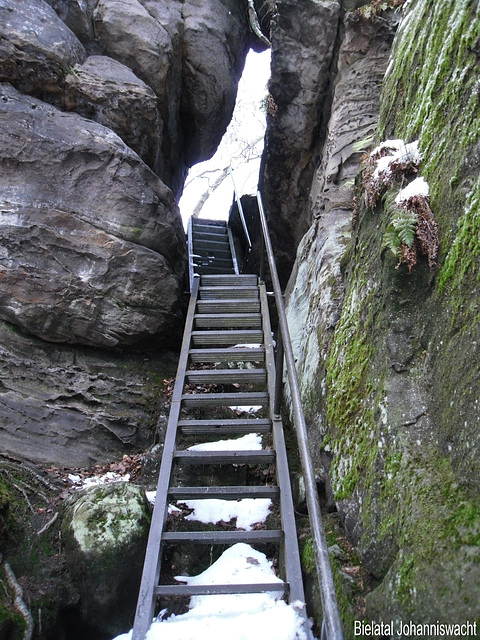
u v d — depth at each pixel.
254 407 4.63
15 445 3.91
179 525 3.42
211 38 7.63
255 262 8.84
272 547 3.26
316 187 5.93
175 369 5.18
